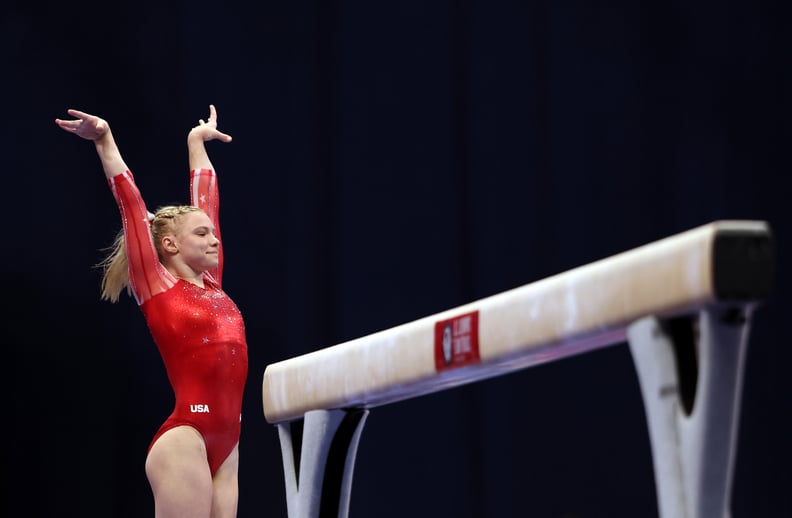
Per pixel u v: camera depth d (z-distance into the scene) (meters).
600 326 7.67
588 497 26.28
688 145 28.22
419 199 25.78
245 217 24.39
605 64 27.84
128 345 22.95
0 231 22.44
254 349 24.05
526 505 25.69
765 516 27.02
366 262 25.09
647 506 26.61
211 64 24.52
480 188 26.36
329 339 24.67
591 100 27.59
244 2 25.06
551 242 26.72
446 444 25.47
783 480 27.23
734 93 28.62
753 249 6.69
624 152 27.62
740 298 6.65
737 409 6.96
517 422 25.97
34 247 22.59
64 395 22.33
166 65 24.17
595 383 26.91
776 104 28.78
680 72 28.42
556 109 27.27
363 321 24.83
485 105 26.67
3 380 22.00
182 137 24.05
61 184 22.95
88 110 23.42
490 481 25.33
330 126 25.39
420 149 25.97
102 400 22.58
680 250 6.91
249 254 24.30
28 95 22.97
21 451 21.89
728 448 6.98
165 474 12.38
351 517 24.69
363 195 25.33
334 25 25.78
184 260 13.66
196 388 12.90
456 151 26.34
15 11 23.16
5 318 22.20
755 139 28.56
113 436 22.53
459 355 9.05
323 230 25.03
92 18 23.75
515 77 26.97
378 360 10.15
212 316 13.27
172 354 13.01
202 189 14.94
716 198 28.08
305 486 11.20
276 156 24.81
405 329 9.87
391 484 25.03
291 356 24.00
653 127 28.08
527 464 25.88
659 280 7.08
